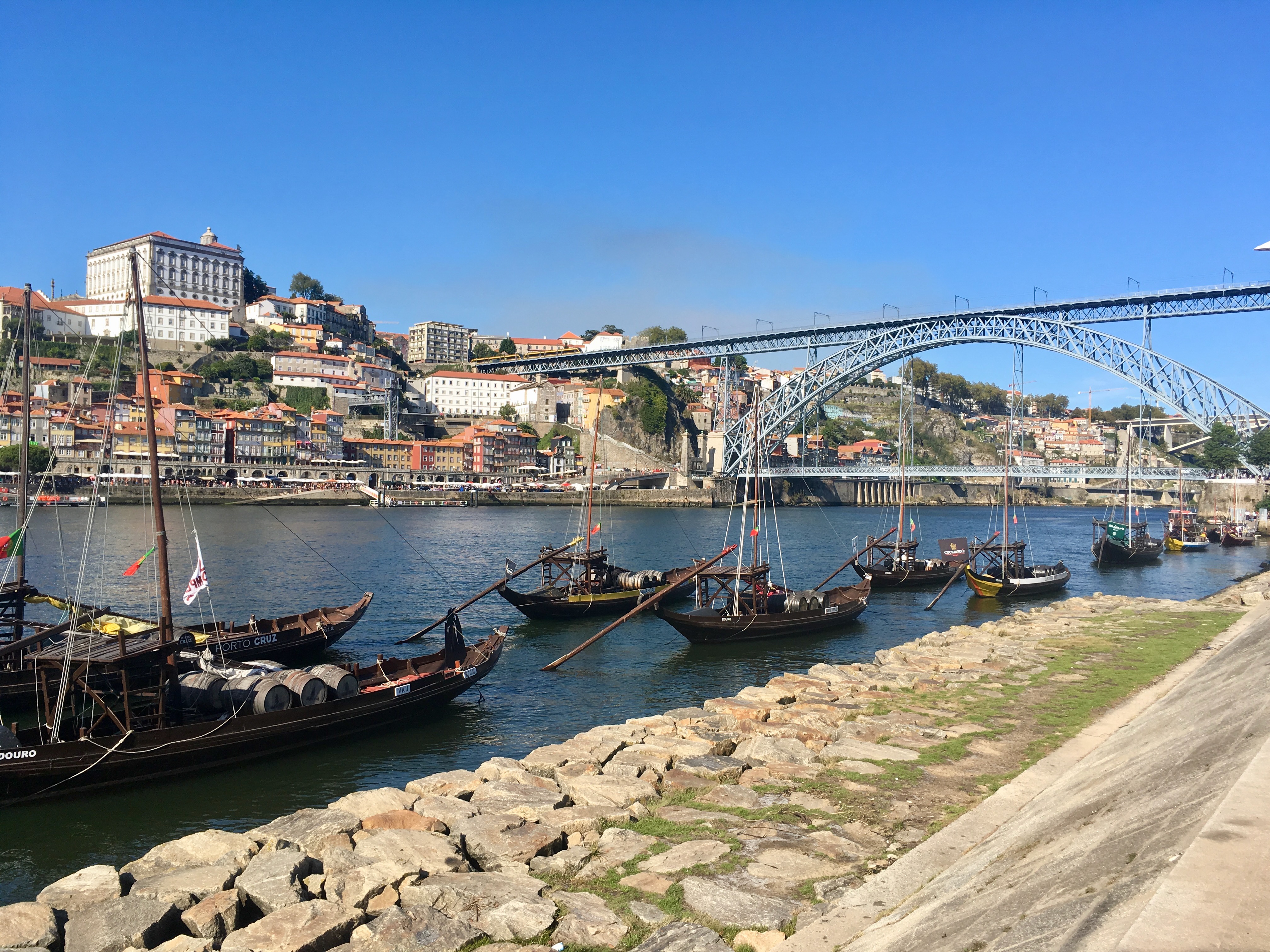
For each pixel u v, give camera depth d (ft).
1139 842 28.84
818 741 64.34
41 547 276.62
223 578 216.13
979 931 27.02
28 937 39.34
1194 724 48.32
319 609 149.59
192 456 540.93
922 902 34.55
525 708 106.11
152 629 110.93
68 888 44.86
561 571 182.29
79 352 579.48
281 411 589.73
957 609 187.73
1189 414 431.43
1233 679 59.57
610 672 126.21
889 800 51.29
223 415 569.23
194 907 41.81
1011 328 485.15
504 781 58.90
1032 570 221.87
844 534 429.79
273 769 83.35
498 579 229.66
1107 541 296.71
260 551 277.85
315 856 48.93
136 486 477.36
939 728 66.74
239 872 46.65
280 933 38.29
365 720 92.89
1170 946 18.66
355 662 112.16
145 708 85.20
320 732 88.84
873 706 75.61
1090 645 104.73
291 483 562.66
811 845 44.70
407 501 563.07
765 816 49.16
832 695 80.53
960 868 38.04
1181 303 431.43
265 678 87.71
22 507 119.03
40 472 446.60
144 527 350.02
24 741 75.41
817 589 174.09
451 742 92.22
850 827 46.96
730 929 35.78
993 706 73.72
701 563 196.54
